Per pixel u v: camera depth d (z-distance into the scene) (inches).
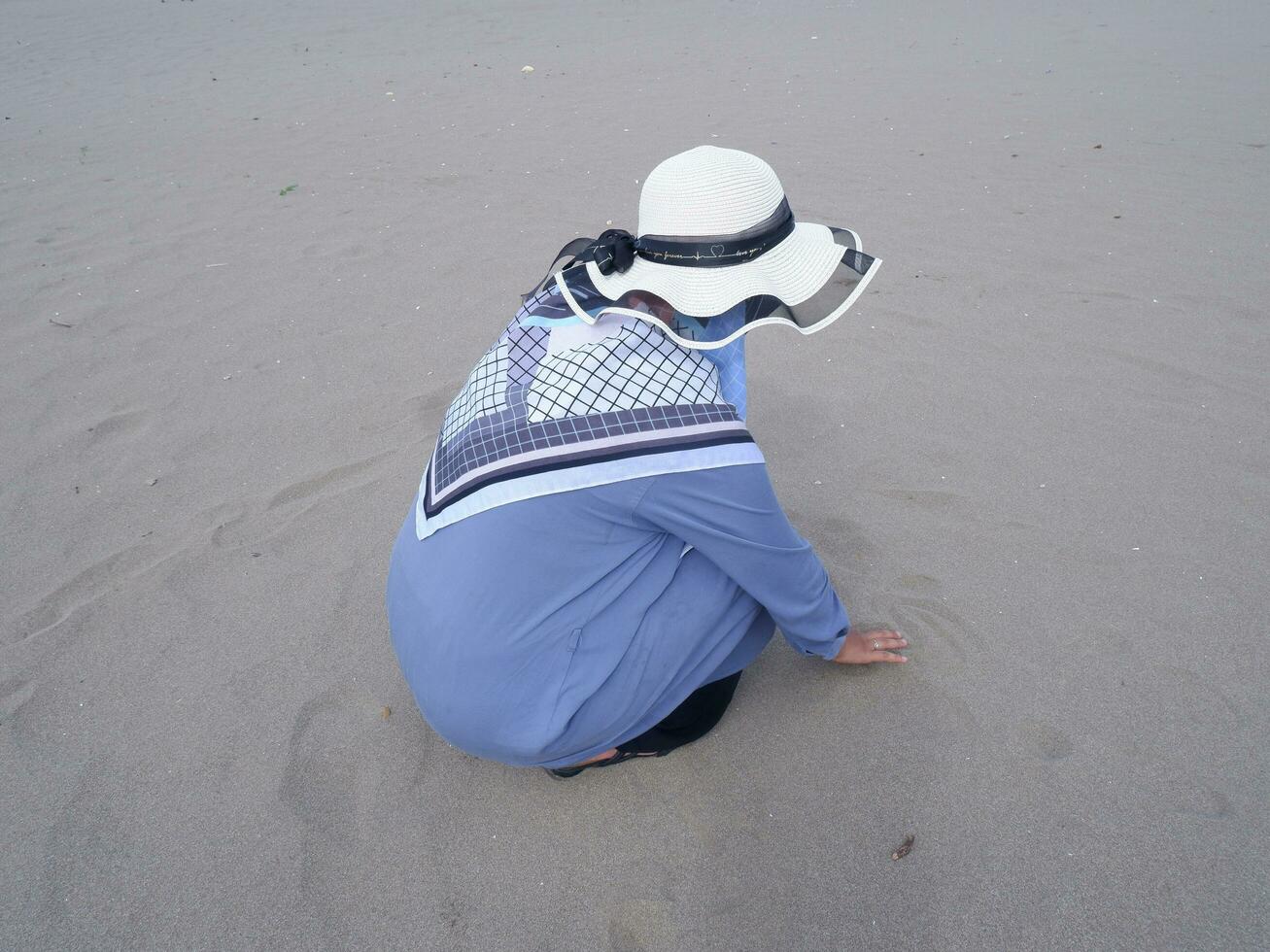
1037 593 94.2
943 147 244.2
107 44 482.6
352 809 77.1
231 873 72.1
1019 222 189.5
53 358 153.0
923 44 385.4
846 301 63.9
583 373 61.6
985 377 133.7
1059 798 74.4
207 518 113.0
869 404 129.2
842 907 68.2
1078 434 119.0
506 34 467.2
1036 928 65.9
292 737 83.4
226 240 203.8
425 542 66.5
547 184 232.5
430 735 83.3
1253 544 98.0
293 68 403.2
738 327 63.8
